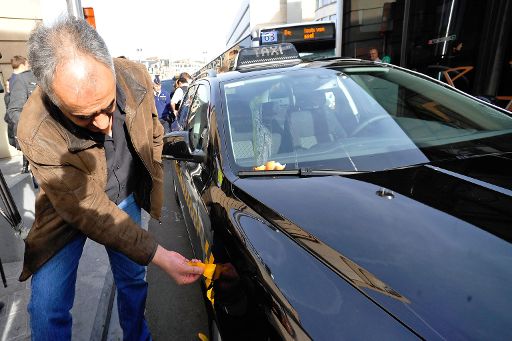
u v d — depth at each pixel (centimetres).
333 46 766
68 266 146
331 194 133
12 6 632
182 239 335
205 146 193
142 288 178
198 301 244
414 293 86
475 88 425
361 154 165
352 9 612
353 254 101
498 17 395
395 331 78
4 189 152
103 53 109
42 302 141
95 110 109
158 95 758
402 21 526
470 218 111
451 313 80
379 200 126
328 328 83
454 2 443
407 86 213
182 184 278
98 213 127
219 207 150
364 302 87
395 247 101
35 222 140
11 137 450
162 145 183
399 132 179
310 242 109
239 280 117
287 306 93
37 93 124
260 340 100
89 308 218
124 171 157
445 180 135
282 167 162
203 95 246
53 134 120
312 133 180
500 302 81
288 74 218
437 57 471
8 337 197
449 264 93
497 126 179
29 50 106
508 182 130
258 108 192
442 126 182
